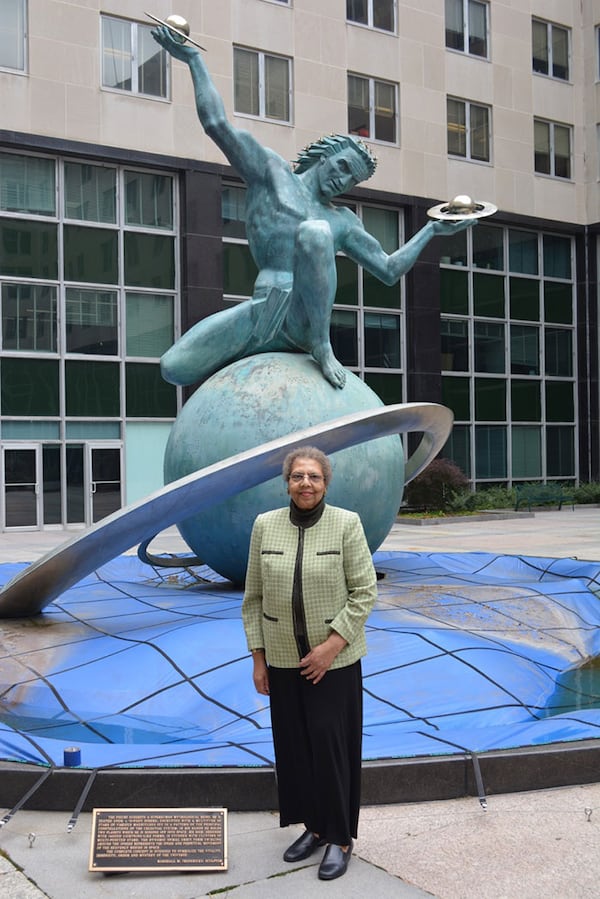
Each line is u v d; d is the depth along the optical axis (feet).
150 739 19.07
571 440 113.80
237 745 16.84
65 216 80.84
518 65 106.83
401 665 21.84
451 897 12.16
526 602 28.09
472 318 104.27
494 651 23.29
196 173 84.38
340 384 30.01
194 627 23.63
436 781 15.60
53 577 25.86
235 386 29.81
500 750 16.15
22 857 13.58
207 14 86.02
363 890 12.40
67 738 19.25
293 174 33.53
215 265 85.30
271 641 13.28
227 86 87.25
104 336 82.84
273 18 89.92
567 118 111.24
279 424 28.71
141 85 82.79
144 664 22.21
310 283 29.91
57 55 78.69
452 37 102.73
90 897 12.34
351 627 13.03
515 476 108.58
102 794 15.17
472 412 104.58
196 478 24.90
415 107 98.43
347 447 27.14
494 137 104.99
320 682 13.15
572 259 113.70
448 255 102.47
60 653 23.85
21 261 79.20
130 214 83.56
